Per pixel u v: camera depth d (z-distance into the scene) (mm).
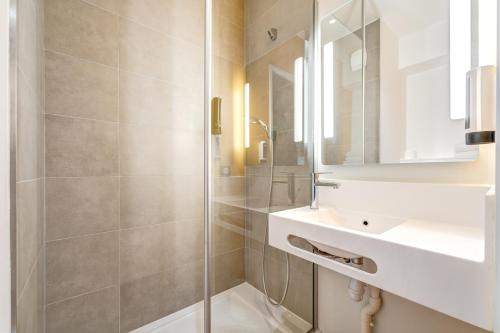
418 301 538
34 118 839
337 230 707
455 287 486
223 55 1352
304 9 1275
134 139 1302
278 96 1355
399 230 698
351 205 1041
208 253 1238
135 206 1308
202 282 1567
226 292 1301
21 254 634
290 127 1311
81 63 1133
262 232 1360
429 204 809
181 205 1483
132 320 1291
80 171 1134
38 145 924
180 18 1482
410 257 551
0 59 531
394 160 939
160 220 1397
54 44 1061
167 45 1425
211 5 1272
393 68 944
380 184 939
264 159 1360
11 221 550
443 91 809
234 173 1352
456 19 778
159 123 1394
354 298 921
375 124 1005
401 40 920
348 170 1114
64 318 1090
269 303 1314
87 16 1148
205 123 1243
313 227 781
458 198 748
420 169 875
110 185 1222
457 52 775
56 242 1070
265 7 1430
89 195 1159
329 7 1184
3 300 537
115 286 1237
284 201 1289
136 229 1310
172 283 1439
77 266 1127
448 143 797
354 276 679
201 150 1575
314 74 1250
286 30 1343
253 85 1405
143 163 1334
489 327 444
